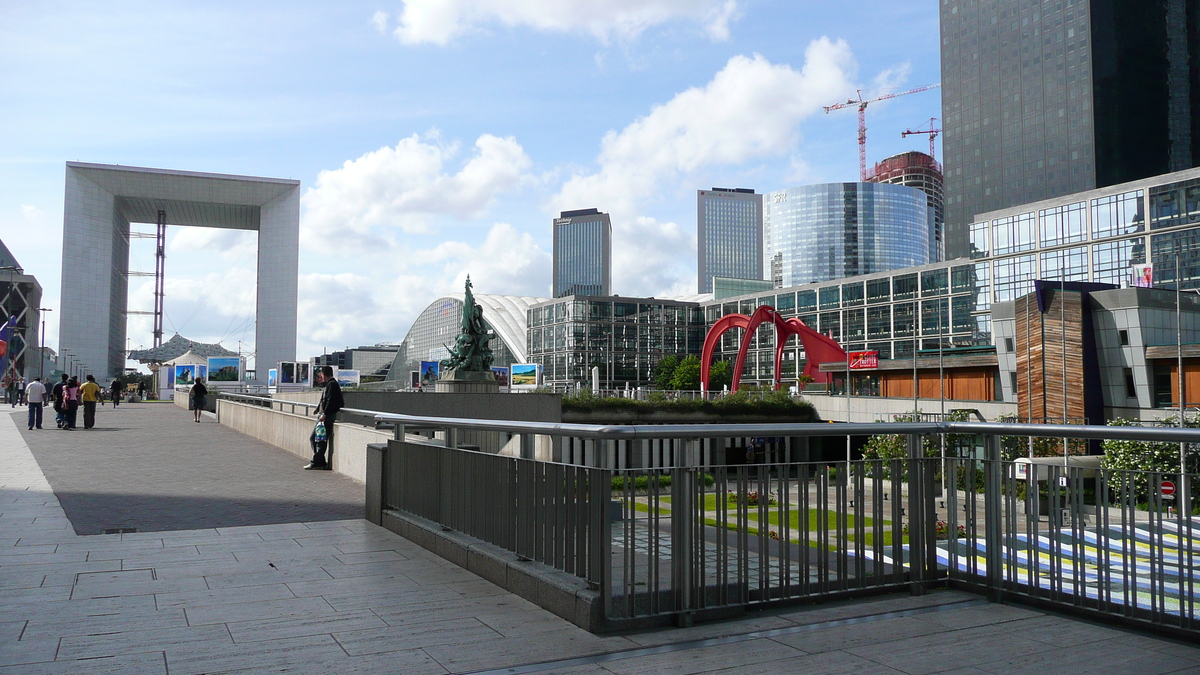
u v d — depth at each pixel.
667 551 5.64
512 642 5.25
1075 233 79.88
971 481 6.43
